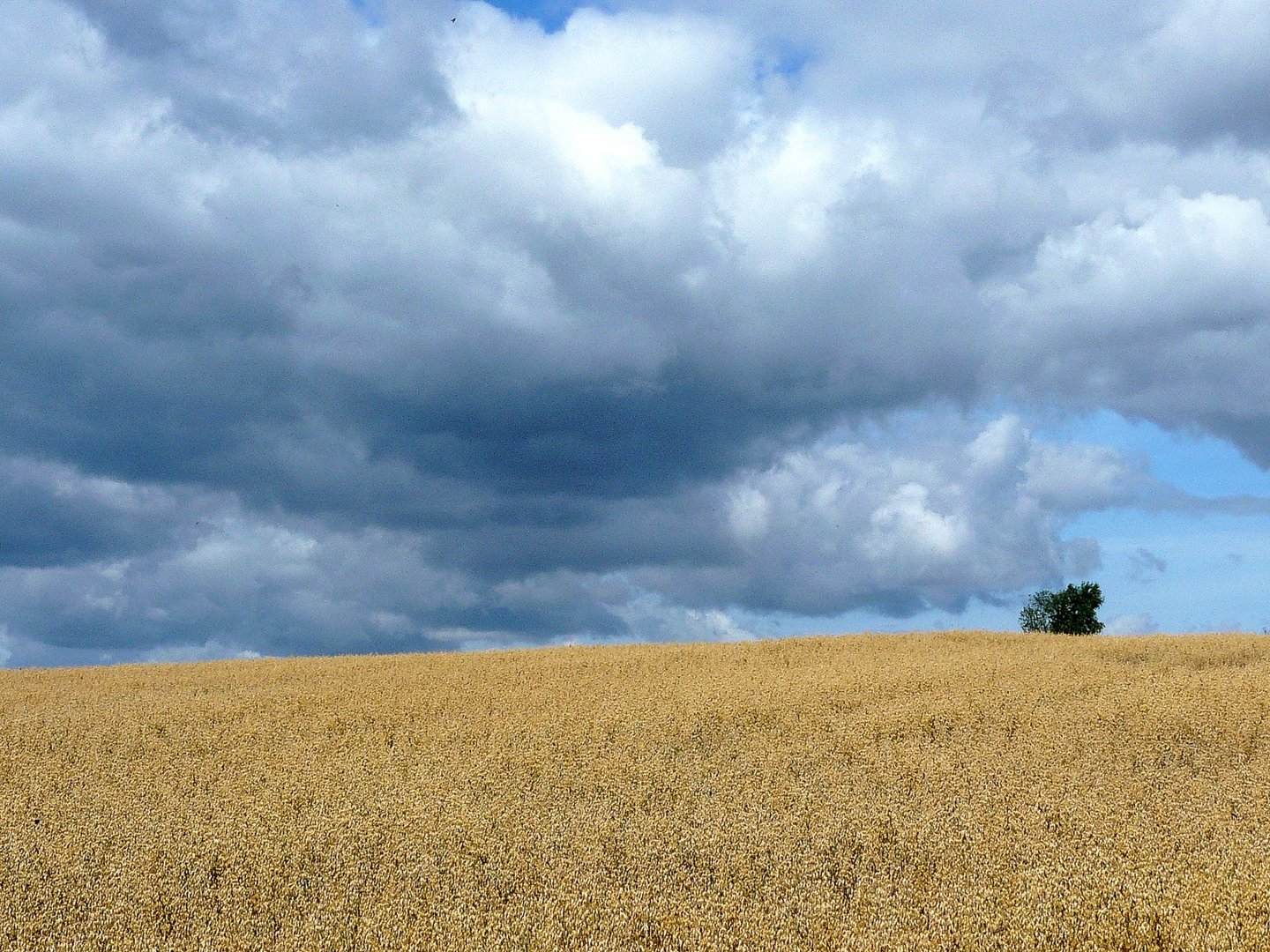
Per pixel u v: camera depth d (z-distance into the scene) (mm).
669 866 15477
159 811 18625
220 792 19859
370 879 15320
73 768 21906
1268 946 11852
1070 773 19375
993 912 13195
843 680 28062
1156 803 17656
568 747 22172
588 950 12797
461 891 14641
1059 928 12672
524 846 16422
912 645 39844
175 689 32969
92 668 41844
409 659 39938
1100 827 16344
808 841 16375
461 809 18156
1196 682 26203
